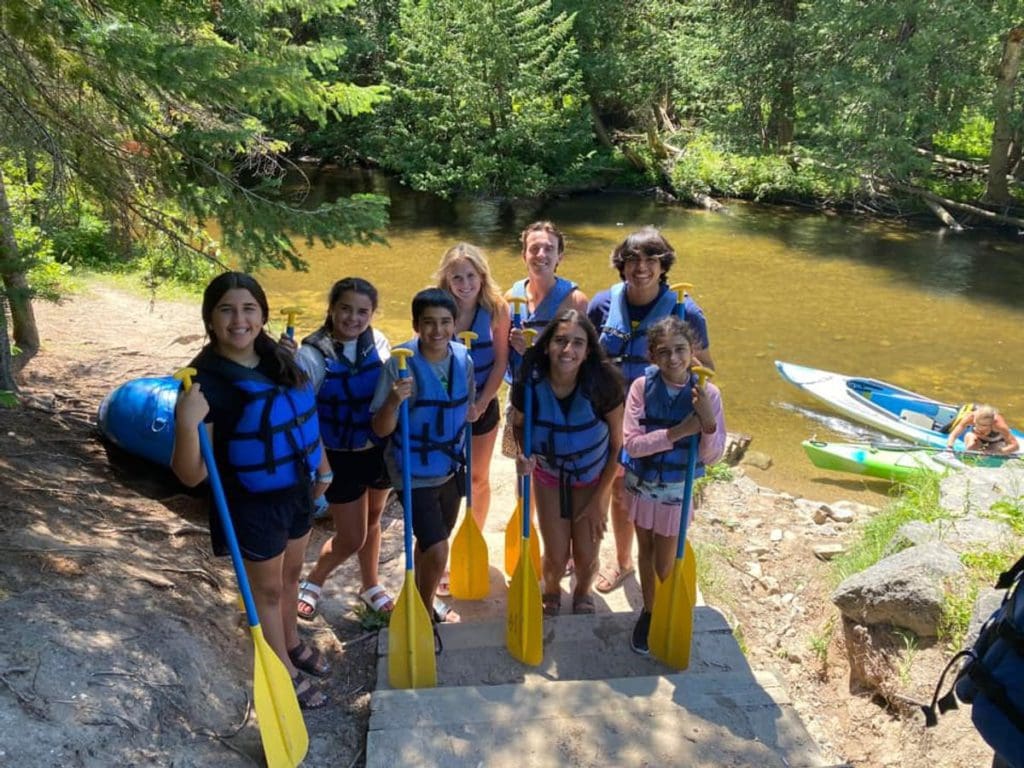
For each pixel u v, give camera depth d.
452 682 3.45
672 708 3.14
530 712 3.11
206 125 4.93
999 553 3.92
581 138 20.11
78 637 2.89
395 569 4.43
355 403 3.43
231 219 4.89
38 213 5.37
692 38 20.62
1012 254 15.30
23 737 2.40
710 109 21.78
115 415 4.97
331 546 3.79
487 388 3.92
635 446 3.34
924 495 5.07
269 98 5.04
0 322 4.54
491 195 19.44
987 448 7.76
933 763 3.25
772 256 15.02
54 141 4.64
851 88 17.05
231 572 4.02
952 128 17.11
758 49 19.11
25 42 4.49
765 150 19.89
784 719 3.10
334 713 3.29
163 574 3.64
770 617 4.59
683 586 3.41
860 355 10.47
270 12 5.62
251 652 3.42
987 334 11.27
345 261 13.91
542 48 20.22
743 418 8.65
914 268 14.37
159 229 5.41
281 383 2.85
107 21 4.18
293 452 2.90
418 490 3.41
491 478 5.72
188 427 2.60
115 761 2.48
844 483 7.32
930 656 3.57
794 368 9.27
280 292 12.09
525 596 3.44
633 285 3.74
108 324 8.45
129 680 2.79
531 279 4.04
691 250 15.34
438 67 19.23
